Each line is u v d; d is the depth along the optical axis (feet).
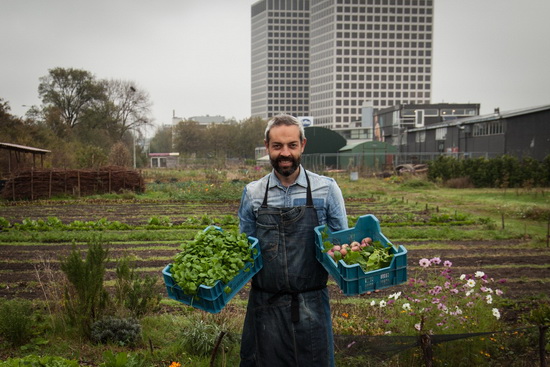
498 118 126.62
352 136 286.25
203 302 9.36
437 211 60.13
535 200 74.69
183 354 15.94
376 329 16.97
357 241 10.68
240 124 311.27
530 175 98.73
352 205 70.23
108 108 201.46
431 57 593.01
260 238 10.27
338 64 583.99
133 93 208.03
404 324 16.79
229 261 9.41
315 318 9.98
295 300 9.96
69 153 132.98
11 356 15.74
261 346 10.03
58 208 68.74
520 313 20.44
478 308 16.83
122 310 18.60
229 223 51.67
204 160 199.41
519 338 15.55
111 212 64.13
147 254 34.99
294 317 9.86
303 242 10.10
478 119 135.85
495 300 21.07
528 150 116.78
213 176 118.73
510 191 91.20
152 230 46.98
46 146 130.62
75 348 16.46
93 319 17.88
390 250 10.04
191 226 49.44
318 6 605.73
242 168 164.66
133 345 16.96
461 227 49.57
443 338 13.20
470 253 36.19
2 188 81.87
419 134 184.24
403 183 103.30
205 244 9.87
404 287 25.08
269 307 10.05
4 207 69.62
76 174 84.64
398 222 52.34
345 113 586.86
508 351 15.08
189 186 94.73
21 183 79.51
